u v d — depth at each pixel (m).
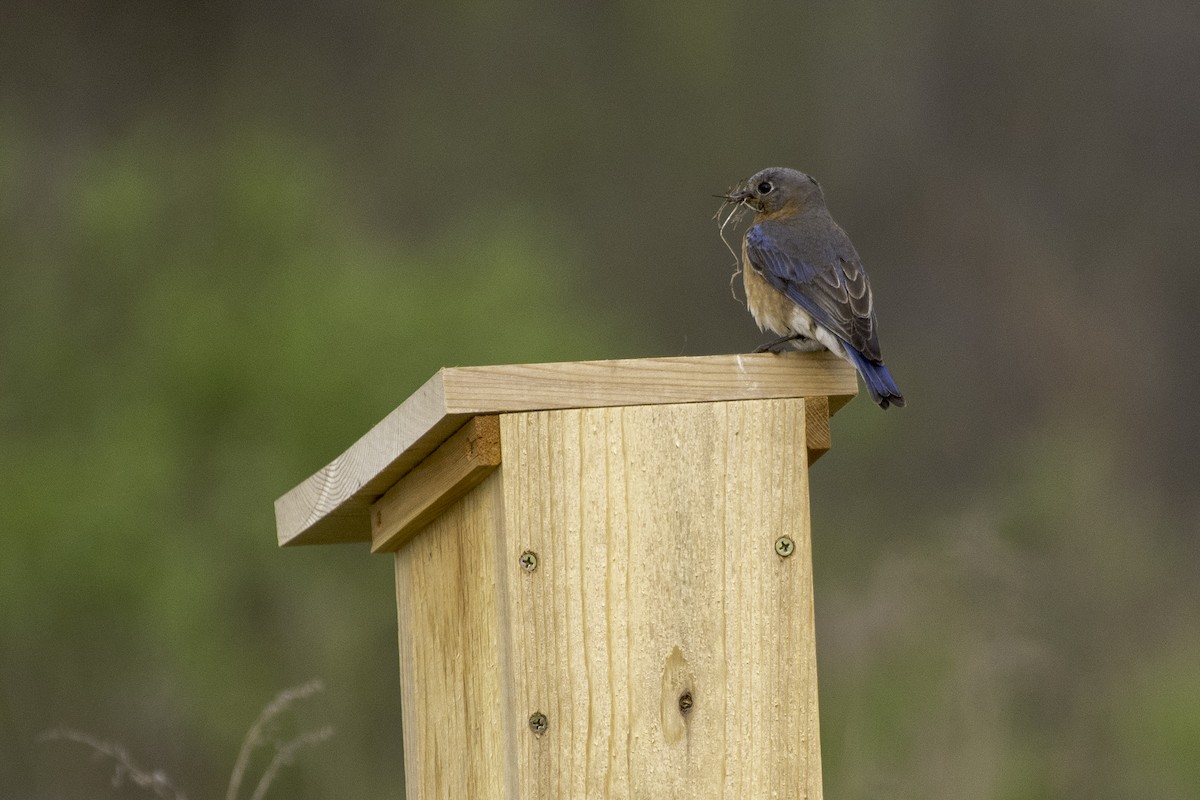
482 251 18.39
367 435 7.64
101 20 27.06
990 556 12.52
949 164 29.09
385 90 27.91
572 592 6.82
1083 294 27.61
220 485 15.77
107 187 17.88
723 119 28.69
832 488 20.17
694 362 7.04
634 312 24.95
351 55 28.20
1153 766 13.04
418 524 7.61
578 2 29.09
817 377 7.15
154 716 14.14
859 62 29.53
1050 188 29.12
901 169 28.81
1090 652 13.75
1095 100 29.56
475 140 27.67
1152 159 29.33
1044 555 14.47
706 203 27.50
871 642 11.80
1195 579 16.70
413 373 16.66
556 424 6.87
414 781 7.85
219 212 18.12
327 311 16.70
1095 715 12.84
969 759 10.61
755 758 6.89
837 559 16.34
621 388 6.95
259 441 15.99
